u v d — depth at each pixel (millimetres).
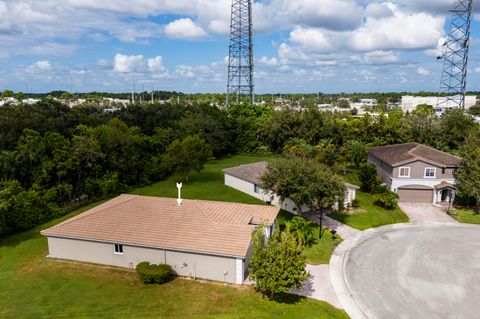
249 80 89375
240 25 86750
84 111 60750
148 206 27922
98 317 19172
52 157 38469
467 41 71000
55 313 19531
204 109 75562
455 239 30812
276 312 19625
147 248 24047
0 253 27594
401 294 21938
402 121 64062
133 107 67000
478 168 36750
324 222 34188
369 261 26422
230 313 19516
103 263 25312
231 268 22750
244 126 74188
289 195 30891
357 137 63844
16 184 33125
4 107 49062
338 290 22297
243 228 24781
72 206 38062
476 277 24141
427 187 41094
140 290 22000
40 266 25172
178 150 46844
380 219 35250
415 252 28062
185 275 23719
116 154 44625
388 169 43438
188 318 19062
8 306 20250
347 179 48500
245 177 42500
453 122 59344
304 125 67812
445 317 19609
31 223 32969
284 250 20125
